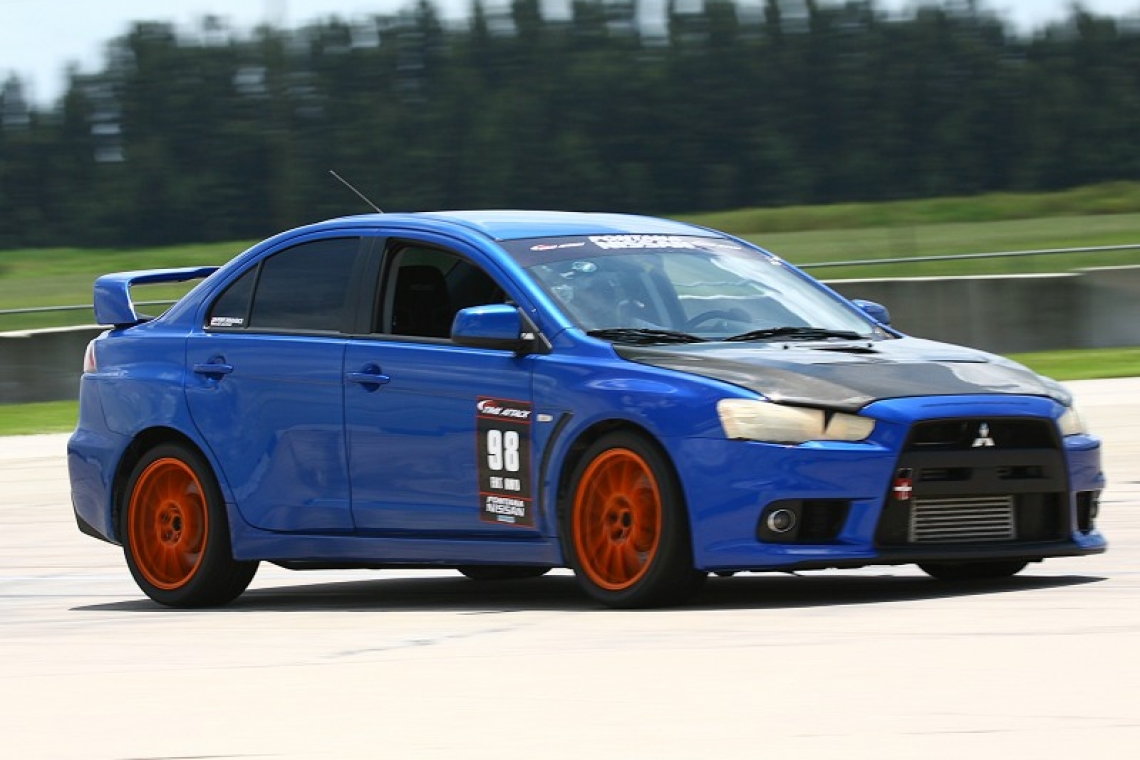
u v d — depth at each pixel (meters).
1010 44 197.88
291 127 185.12
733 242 21.47
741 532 17.17
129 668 15.89
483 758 11.35
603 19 195.38
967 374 18.33
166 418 21.72
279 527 20.75
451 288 19.97
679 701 12.81
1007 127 196.25
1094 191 169.75
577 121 193.38
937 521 17.58
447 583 23.59
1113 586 18.38
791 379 17.56
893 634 15.27
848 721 11.88
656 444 17.64
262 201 183.75
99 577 25.28
